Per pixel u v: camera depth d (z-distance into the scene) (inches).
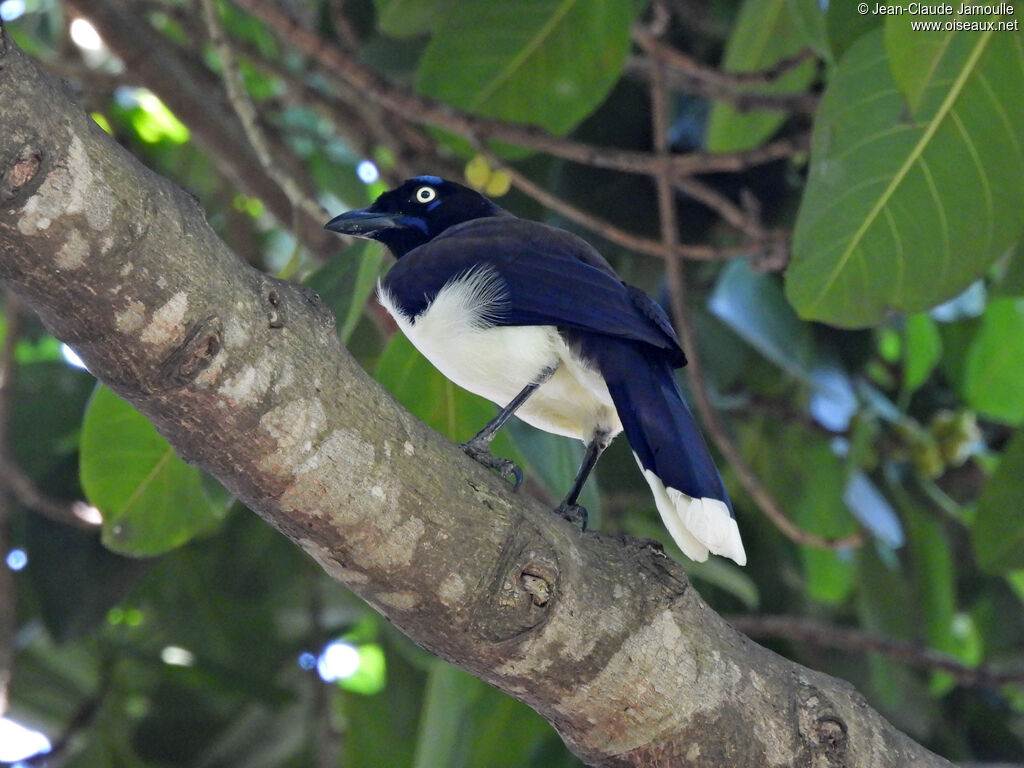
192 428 205.2
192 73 518.0
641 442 279.0
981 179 323.3
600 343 303.6
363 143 498.9
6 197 180.2
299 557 542.0
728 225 506.6
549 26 399.2
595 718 235.6
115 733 521.0
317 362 209.3
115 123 569.9
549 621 225.5
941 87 314.8
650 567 236.2
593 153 419.5
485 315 314.2
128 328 194.5
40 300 192.1
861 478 464.8
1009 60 307.7
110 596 476.1
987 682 456.1
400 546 217.2
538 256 323.3
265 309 204.5
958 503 556.4
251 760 528.1
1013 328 520.7
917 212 328.5
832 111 327.6
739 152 419.5
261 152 363.3
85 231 186.5
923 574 482.3
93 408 337.7
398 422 217.9
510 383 321.1
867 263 335.0
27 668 531.8
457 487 220.8
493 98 411.8
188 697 528.7
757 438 522.6
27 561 472.4
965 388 531.8
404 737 514.6
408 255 343.6
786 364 434.9
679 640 235.8
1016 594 554.6
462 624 223.0
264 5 417.1
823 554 531.2
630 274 497.0
